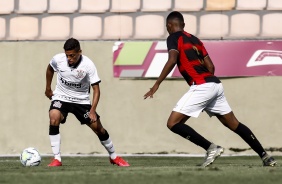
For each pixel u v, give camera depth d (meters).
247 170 22.97
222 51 38.28
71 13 39.78
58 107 26.67
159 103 38.44
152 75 38.56
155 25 39.22
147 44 38.78
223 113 25.08
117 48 38.94
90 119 26.56
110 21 39.50
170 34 24.84
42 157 37.41
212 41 38.38
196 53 24.53
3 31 40.19
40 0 40.09
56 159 27.06
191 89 24.53
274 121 37.81
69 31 39.81
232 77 38.12
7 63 39.59
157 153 38.38
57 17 39.88
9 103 39.44
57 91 26.89
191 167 24.98
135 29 39.38
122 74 38.78
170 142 38.38
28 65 39.47
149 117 38.50
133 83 38.72
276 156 36.81
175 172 22.05
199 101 24.41
